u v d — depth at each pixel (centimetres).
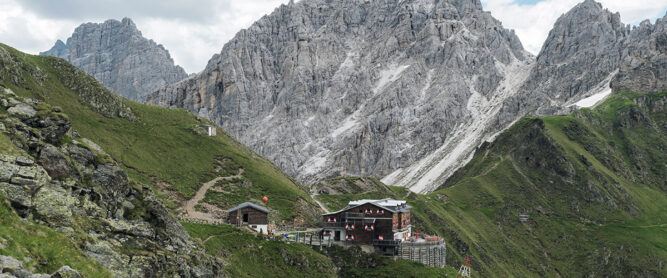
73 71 16925
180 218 11525
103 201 6059
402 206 13850
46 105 6619
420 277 11156
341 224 12725
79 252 4766
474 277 16838
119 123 16712
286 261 10575
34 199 4947
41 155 5569
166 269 6003
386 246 12025
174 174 15038
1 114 5812
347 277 11306
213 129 19662
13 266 3712
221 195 14650
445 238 19100
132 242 5825
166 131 17962
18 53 15812
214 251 9631
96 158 6594
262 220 12250
